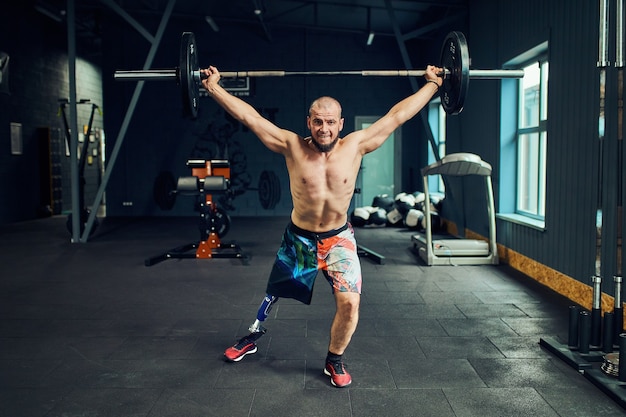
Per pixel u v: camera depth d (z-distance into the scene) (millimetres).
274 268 2379
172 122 9023
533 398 2105
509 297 3658
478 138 5680
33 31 8938
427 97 2281
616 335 2439
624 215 2898
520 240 4512
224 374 2359
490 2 5309
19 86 8523
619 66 2340
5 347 2709
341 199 2164
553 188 3832
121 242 6227
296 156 2141
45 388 2219
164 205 9117
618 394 2055
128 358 2555
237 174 9125
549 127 3883
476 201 5770
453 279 4227
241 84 9023
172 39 8922
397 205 7590
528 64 4781
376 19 7883
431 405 2051
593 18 3246
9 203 8258
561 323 3062
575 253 3498
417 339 2805
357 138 2156
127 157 9070
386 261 5000
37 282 4152
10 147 8273
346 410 2014
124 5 8188
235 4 7699
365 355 2576
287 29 8930
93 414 1990
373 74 2299
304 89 9031
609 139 3031
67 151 10062
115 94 8984
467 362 2482
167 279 4254
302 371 2391
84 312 3328
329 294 3770
